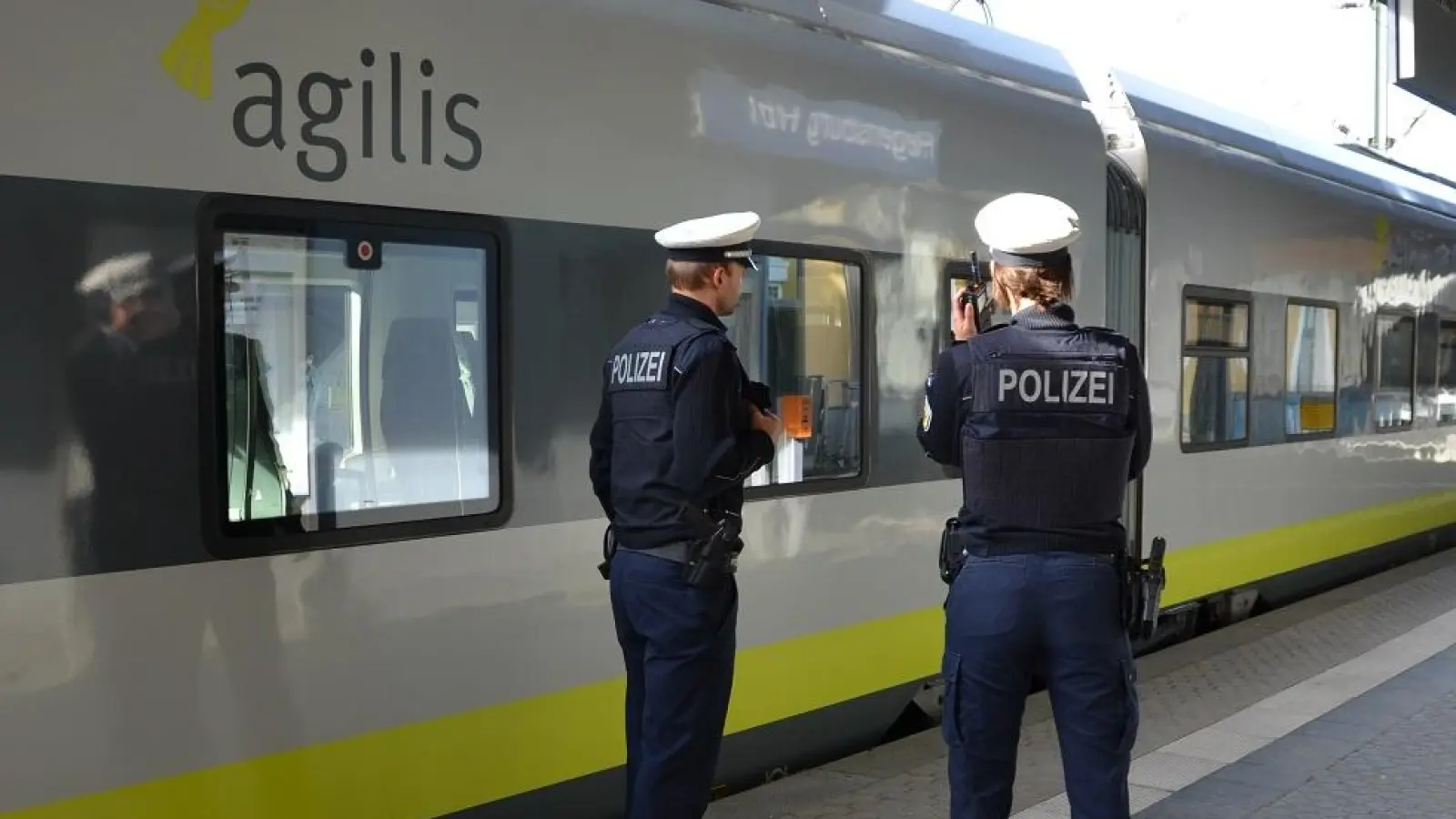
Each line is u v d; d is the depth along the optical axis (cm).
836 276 473
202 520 296
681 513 321
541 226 368
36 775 269
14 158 268
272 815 308
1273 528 807
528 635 365
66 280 274
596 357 383
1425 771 464
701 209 418
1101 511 306
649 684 324
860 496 484
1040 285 315
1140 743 505
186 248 293
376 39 329
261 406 308
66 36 275
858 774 470
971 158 538
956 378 313
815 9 479
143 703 286
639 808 322
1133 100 693
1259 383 792
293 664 313
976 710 307
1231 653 674
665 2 416
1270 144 838
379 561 330
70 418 275
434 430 343
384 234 330
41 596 270
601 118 386
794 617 457
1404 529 1032
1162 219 689
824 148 466
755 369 443
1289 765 470
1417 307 1062
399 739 334
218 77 299
